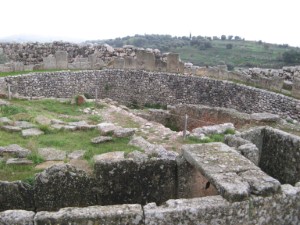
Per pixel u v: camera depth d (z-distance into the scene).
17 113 12.68
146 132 11.52
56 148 9.39
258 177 4.44
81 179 5.39
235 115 14.17
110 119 13.27
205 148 5.43
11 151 8.62
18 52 22.92
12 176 7.36
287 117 15.09
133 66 21.53
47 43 24.20
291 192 4.28
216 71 19.67
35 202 5.34
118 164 5.42
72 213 3.98
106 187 5.46
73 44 24.62
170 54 20.86
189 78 19.61
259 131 6.91
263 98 16.42
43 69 20.41
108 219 3.94
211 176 4.45
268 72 19.64
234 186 4.18
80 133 10.98
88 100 16.16
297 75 18.20
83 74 20.12
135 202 5.60
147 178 5.56
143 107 20.31
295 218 4.37
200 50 50.16
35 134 10.42
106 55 23.75
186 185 5.62
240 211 4.06
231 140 6.39
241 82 18.44
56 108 14.73
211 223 4.02
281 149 6.59
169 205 4.06
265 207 4.16
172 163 5.59
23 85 18.06
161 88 20.38
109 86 21.00
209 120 15.09
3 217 3.98
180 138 10.88
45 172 5.36
